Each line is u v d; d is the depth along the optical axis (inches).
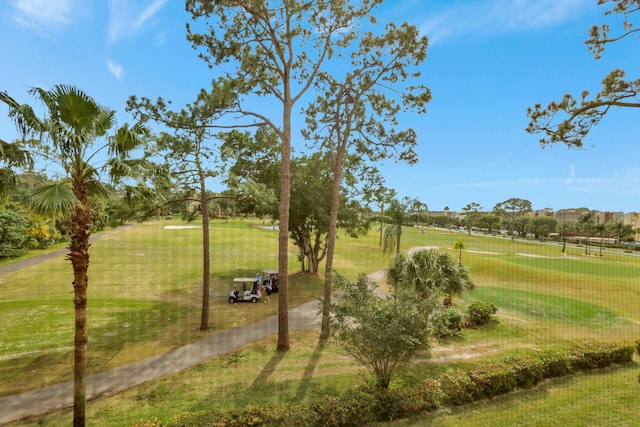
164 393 384.2
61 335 577.6
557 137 438.9
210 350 523.8
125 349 523.2
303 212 1053.2
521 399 348.2
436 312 376.2
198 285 1008.2
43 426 323.0
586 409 326.0
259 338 581.6
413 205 1173.7
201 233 2519.7
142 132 365.7
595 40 398.9
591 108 409.1
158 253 1610.5
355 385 396.5
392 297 373.7
